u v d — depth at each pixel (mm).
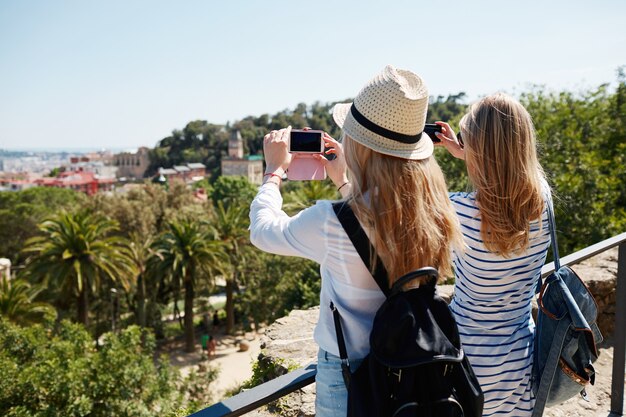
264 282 30047
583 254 2562
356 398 1296
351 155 1402
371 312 1378
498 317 1728
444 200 1409
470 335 1733
